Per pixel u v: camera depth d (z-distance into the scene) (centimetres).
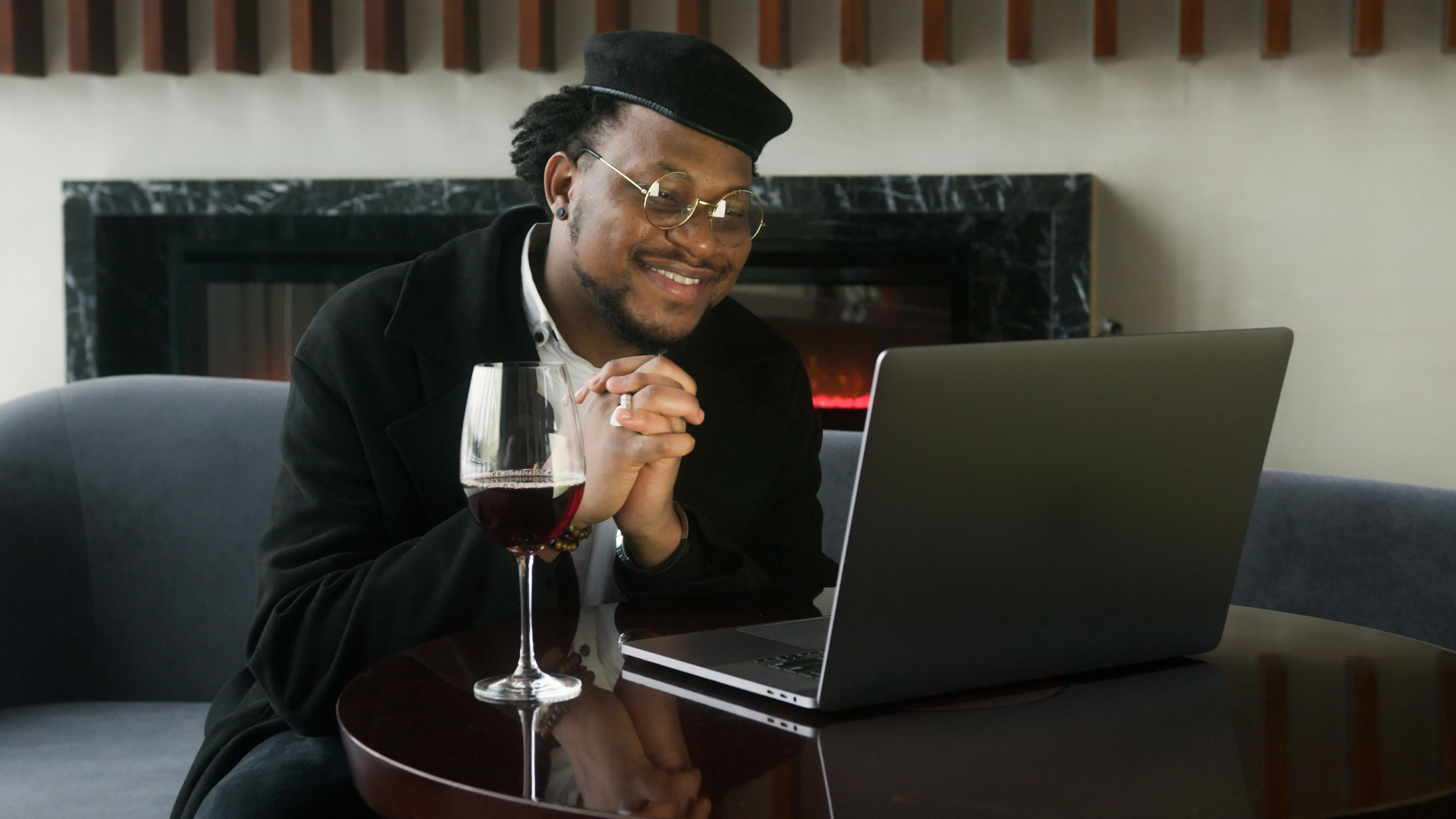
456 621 96
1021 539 74
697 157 118
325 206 299
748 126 119
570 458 77
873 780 62
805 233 291
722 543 110
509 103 297
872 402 66
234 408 171
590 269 123
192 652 166
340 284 312
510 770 63
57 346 314
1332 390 276
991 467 72
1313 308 275
